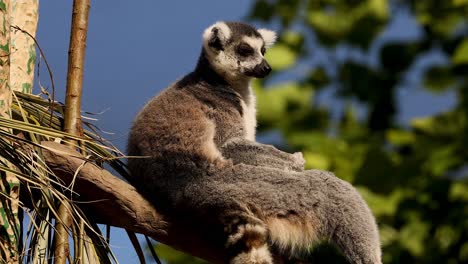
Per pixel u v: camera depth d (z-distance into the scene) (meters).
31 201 12.48
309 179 14.12
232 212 13.80
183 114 15.03
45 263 11.92
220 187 14.05
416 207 20.70
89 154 13.05
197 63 17.23
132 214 13.11
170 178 14.27
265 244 13.70
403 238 20.39
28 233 12.06
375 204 20.66
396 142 22.06
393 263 20.42
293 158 15.16
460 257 20.38
